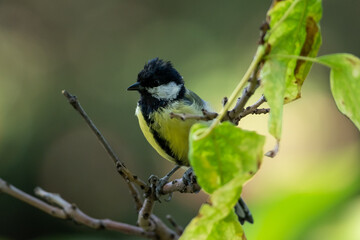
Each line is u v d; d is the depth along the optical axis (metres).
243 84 2.22
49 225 12.02
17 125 13.68
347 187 4.00
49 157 13.30
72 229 11.61
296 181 4.25
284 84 2.22
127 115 14.00
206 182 2.24
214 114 2.65
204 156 2.23
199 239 2.17
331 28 14.55
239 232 2.41
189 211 11.07
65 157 13.24
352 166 4.11
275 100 2.20
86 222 4.39
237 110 2.65
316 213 3.97
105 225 4.44
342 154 4.25
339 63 2.20
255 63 2.23
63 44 16.00
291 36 2.38
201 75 14.27
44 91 14.70
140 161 13.33
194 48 14.66
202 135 2.16
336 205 3.97
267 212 4.06
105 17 16.09
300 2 2.35
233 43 14.38
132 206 12.98
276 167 9.17
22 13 16.22
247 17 14.41
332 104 13.03
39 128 13.64
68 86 15.06
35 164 13.13
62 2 16.36
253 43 14.22
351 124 11.93
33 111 14.05
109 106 14.28
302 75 2.58
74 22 16.22
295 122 12.66
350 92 2.21
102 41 15.81
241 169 2.22
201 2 14.88
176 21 15.14
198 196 11.01
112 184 13.12
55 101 14.30
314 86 13.45
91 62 15.54
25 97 14.48
